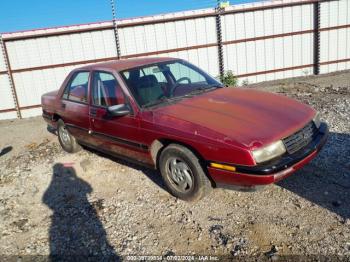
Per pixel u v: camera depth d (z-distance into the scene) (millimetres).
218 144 3812
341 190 4285
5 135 10375
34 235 4254
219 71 15227
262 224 3818
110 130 5172
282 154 3814
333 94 10438
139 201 4668
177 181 4438
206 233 3803
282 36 15477
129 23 14062
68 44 13898
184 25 14516
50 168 6270
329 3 15531
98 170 5848
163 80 5199
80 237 4066
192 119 4176
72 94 6145
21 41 13539
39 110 14211
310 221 3768
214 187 4316
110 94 5148
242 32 15031
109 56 14289
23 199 5254
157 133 4395
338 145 5598
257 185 3697
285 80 15523
